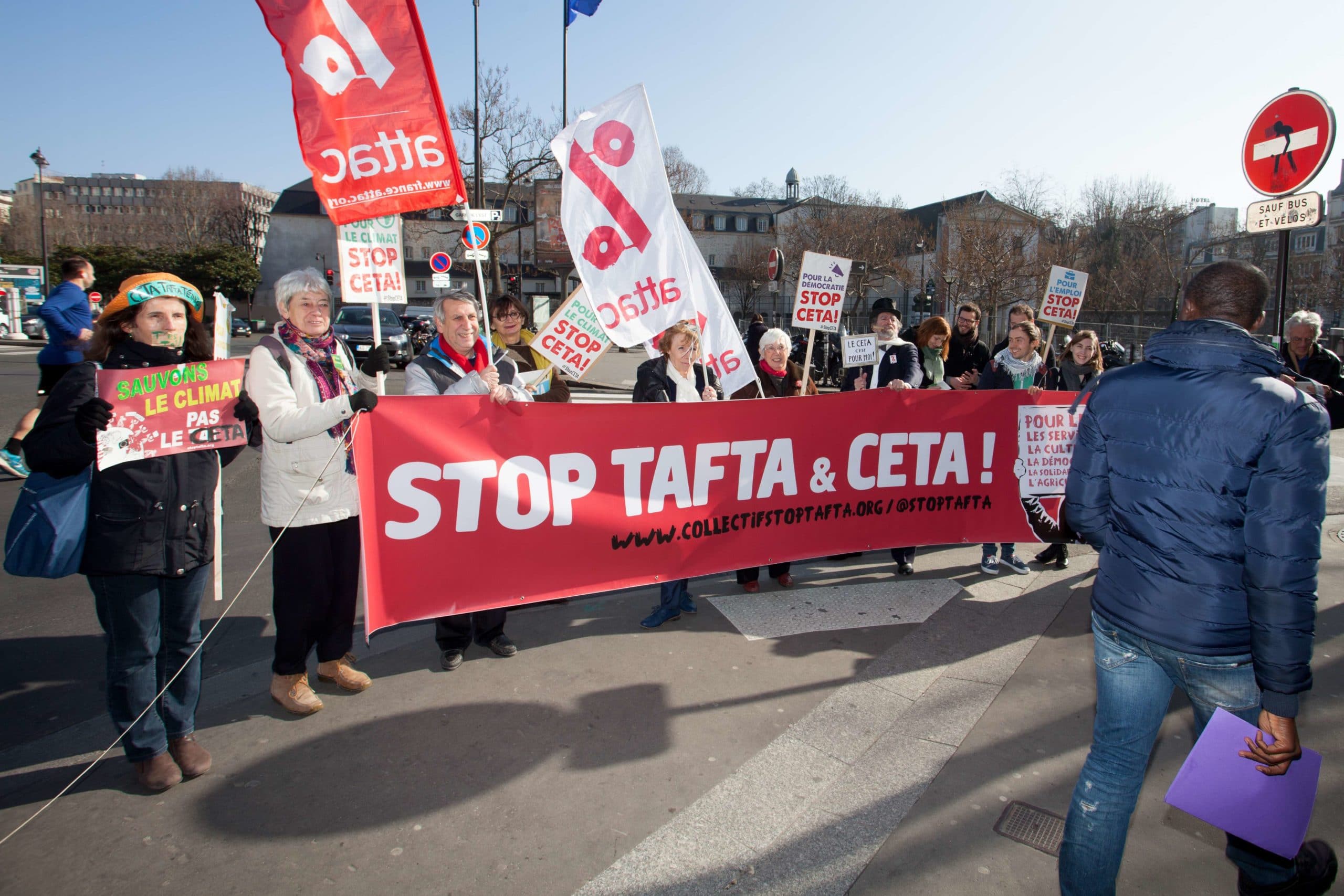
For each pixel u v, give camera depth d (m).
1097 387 2.12
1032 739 3.10
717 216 76.38
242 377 2.92
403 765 2.94
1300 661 1.73
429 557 3.53
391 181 3.81
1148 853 2.47
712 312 5.33
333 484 3.27
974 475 4.84
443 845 2.49
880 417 4.57
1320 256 39.84
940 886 2.29
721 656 3.91
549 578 3.82
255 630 4.29
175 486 2.70
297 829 2.57
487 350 3.93
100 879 2.33
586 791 2.78
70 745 3.13
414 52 3.75
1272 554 1.73
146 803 2.71
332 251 65.94
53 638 4.19
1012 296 36.38
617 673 3.71
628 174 4.83
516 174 32.12
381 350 3.42
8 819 2.62
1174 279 39.00
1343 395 5.70
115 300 2.74
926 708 3.36
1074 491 2.15
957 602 4.67
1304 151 5.34
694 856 2.44
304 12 3.60
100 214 88.56
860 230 47.22
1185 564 1.88
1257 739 1.86
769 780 2.84
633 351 41.62
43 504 2.48
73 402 2.48
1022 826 2.56
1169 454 1.89
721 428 4.16
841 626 4.29
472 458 3.57
